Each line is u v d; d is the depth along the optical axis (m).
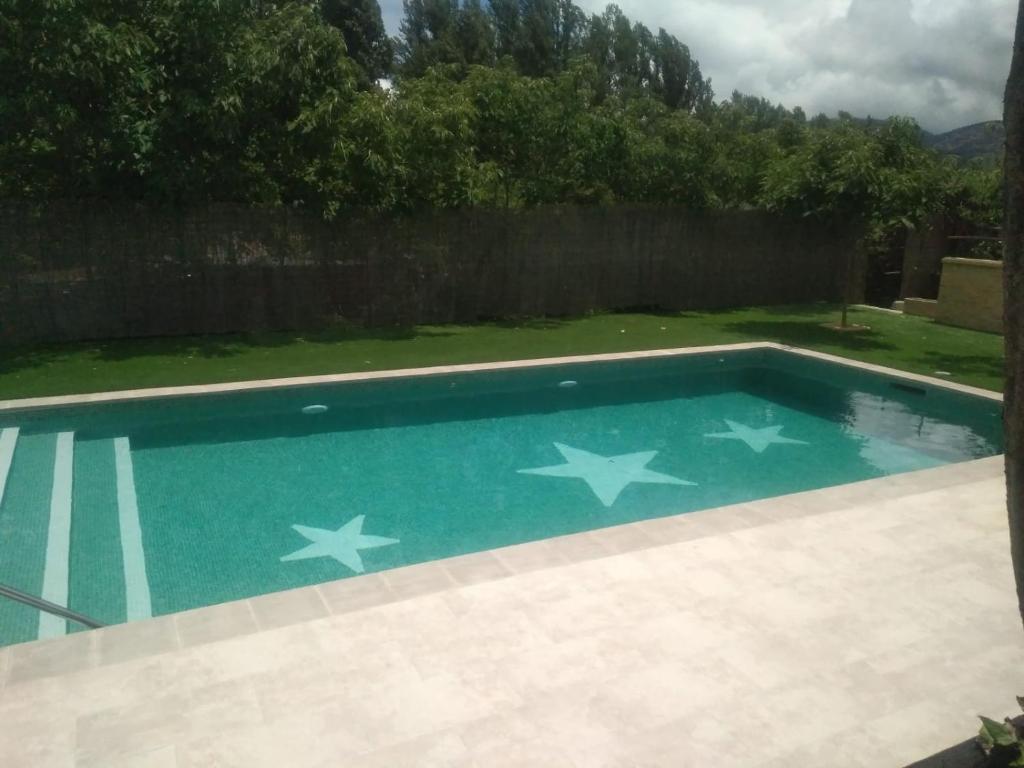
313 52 10.27
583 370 10.25
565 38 37.28
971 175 16.08
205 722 2.85
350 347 10.80
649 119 15.67
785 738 2.85
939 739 2.88
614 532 4.69
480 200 12.99
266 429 8.12
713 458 7.71
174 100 9.61
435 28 36.19
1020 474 1.50
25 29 8.50
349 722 2.87
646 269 15.09
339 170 11.24
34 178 9.88
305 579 5.02
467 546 5.59
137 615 4.47
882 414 9.44
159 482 6.60
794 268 16.81
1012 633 3.63
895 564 4.34
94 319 10.52
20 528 5.41
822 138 12.61
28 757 2.64
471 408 9.20
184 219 10.76
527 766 2.67
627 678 3.19
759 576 4.15
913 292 16.81
